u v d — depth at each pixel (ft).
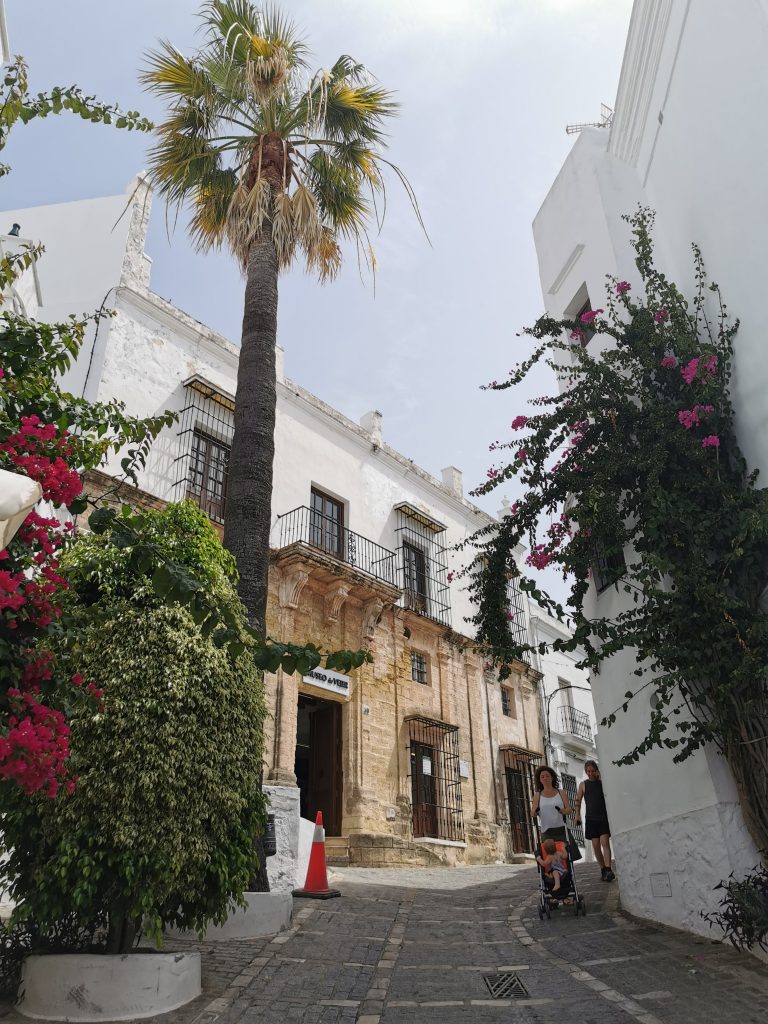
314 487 55.52
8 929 15.19
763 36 19.86
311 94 34.19
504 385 25.31
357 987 15.78
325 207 38.22
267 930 20.48
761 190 20.29
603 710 26.22
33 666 11.66
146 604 17.26
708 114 23.27
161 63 34.63
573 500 25.82
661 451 21.27
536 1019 13.61
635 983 15.43
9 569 11.64
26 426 11.85
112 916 14.90
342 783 49.19
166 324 47.83
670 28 25.62
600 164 31.65
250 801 17.98
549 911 23.15
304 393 57.52
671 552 21.03
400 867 47.29
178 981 14.56
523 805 63.26
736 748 18.58
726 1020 12.82
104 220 49.83
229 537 26.53
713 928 18.85
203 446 46.78
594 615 27.89
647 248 24.81
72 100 14.24
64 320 45.60
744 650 17.94
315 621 50.19
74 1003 13.66
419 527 64.08
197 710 16.58
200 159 35.53
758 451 20.63
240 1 35.58
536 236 37.58
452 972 17.07
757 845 18.12
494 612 24.30
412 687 56.39
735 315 22.02
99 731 15.24
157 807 15.14
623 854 23.56
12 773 10.37
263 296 31.32
